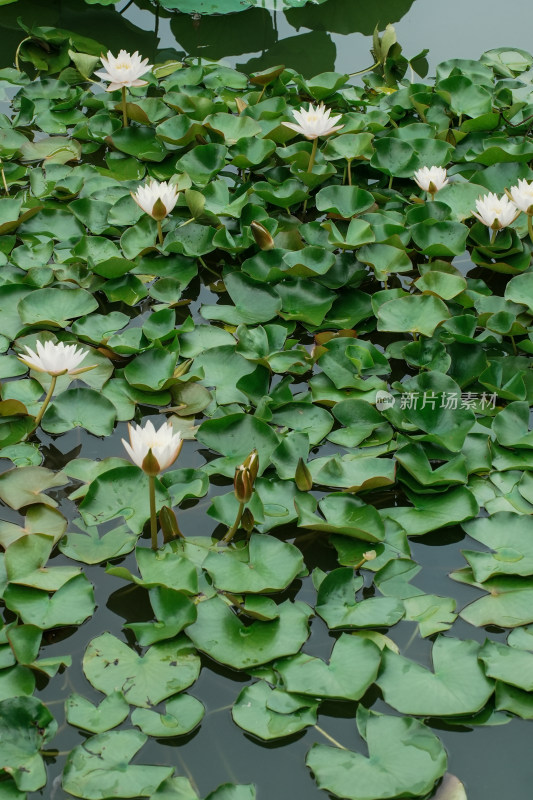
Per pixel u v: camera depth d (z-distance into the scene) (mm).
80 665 2105
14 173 4238
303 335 3359
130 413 2885
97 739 1880
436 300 3166
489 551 2451
